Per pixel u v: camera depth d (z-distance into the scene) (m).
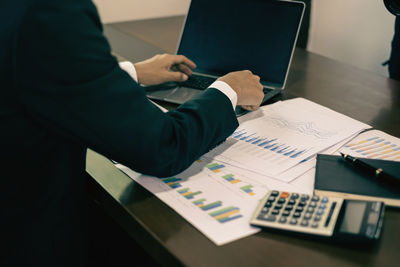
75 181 0.78
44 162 0.72
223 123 0.84
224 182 0.78
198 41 1.28
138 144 0.71
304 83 1.26
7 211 0.73
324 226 0.64
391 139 0.94
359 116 1.06
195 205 0.72
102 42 0.69
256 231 0.66
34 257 0.75
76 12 0.65
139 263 1.06
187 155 0.78
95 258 1.06
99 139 0.69
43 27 0.61
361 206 0.67
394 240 0.64
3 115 0.66
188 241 0.64
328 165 0.81
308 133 0.96
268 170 0.82
